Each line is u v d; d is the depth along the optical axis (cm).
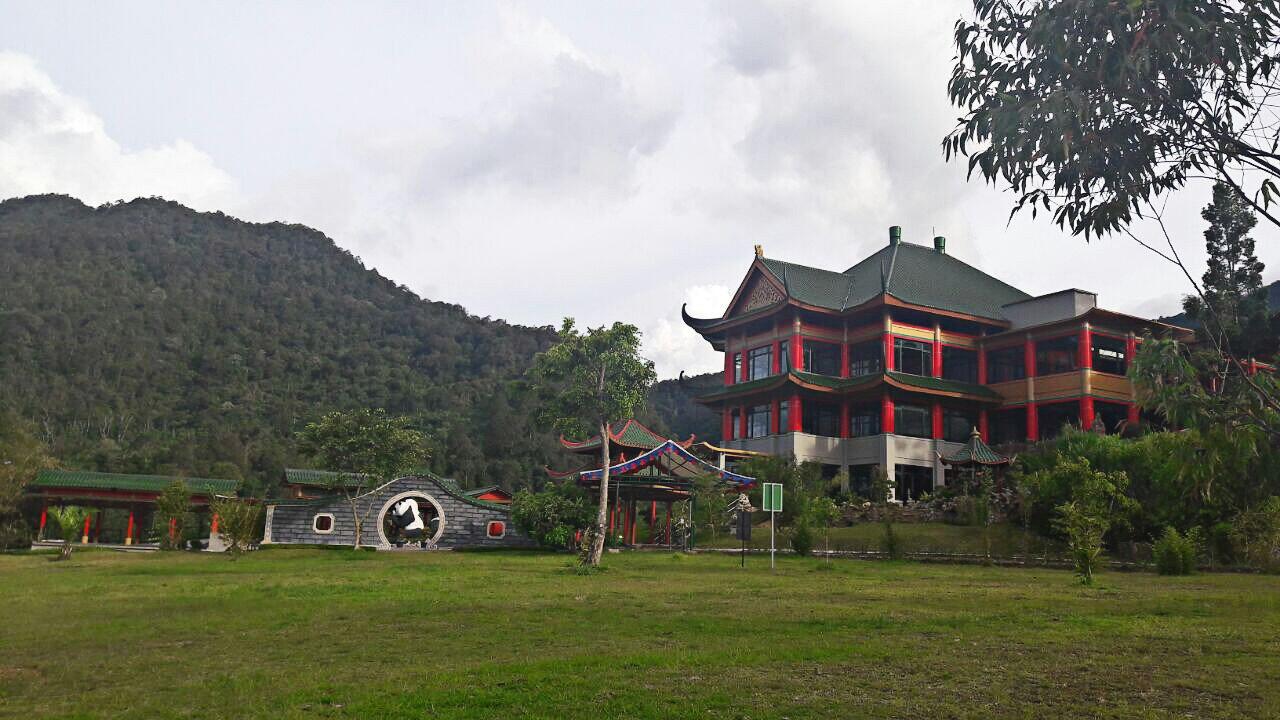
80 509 6256
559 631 1536
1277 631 1528
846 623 1636
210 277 17988
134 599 2112
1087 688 1052
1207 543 3366
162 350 13888
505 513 5653
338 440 5362
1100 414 6053
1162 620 1681
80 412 11431
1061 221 748
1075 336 6059
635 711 927
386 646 1384
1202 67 685
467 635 1495
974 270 7462
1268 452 718
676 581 2623
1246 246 5500
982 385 6475
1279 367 741
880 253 7450
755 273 6900
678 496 4931
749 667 1171
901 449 6019
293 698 1001
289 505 5350
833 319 6644
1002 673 1138
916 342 6431
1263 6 653
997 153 719
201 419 11956
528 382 3622
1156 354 729
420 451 5756
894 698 993
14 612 1853
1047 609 1873
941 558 3822
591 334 3469
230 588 2400
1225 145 682
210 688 1070
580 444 5600
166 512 5169
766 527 5306
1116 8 657
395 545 5481
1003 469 5362
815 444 6225
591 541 3378
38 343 12900
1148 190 712
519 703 959
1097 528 3042
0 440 5525
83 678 1146
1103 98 691
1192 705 969
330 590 2314
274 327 15812
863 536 4659
